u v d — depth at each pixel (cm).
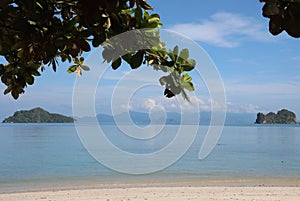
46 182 2775
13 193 2267
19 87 284
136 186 2450
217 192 2181
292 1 147
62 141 7069
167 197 2017
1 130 11856
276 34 149
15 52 276
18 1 204
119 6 194
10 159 4441
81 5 188
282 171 3500
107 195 2109
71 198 2033
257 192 2172
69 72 290
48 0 212
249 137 9506
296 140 8438
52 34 206
